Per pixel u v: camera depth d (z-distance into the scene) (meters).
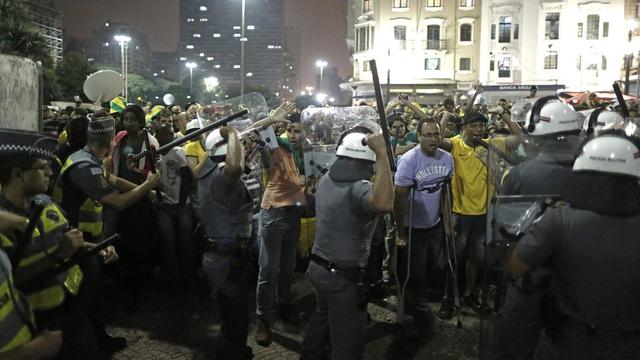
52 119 10.39
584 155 2.32
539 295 2.64
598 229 2.21
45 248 2.76
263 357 4.45
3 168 2.47
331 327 3.44
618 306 2.19
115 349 4.54
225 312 4.08
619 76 44.66
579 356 2.30
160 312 5.43
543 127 3.21
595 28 45.09
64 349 2.95
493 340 2.98
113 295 5.90
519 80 45.97
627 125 2.67
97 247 2.83
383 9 49.19
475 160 5.17
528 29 45.94
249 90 99.12
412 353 4.52
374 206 3.17
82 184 3.97
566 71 45.44
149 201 5.54
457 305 5.05
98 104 7.74
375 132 3.34
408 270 4.73
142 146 5.59
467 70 48.81
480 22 47.88
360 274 3.40
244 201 4.05
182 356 4.46
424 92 48.53
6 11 15.15
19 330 1.99
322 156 5.70
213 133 4.11
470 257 5.27
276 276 4.76
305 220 6.33
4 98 4.41
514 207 2.68
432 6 48.72
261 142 4.84
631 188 2.21
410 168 4.72
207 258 4.06
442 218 5.07
